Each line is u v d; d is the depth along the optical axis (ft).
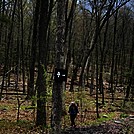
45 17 55.47
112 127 55.21
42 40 55.06
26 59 129.49
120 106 88.74
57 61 31.01
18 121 56.59
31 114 67.15
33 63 82.69
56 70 30.27
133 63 104.53
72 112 58.54
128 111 76.64
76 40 170.40
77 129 54.08
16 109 72.95
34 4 114.21
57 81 30.22
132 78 88.79
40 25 55.31
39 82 52.85
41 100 53.93
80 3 100.07
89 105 84.99
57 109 30.60
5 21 69.92
